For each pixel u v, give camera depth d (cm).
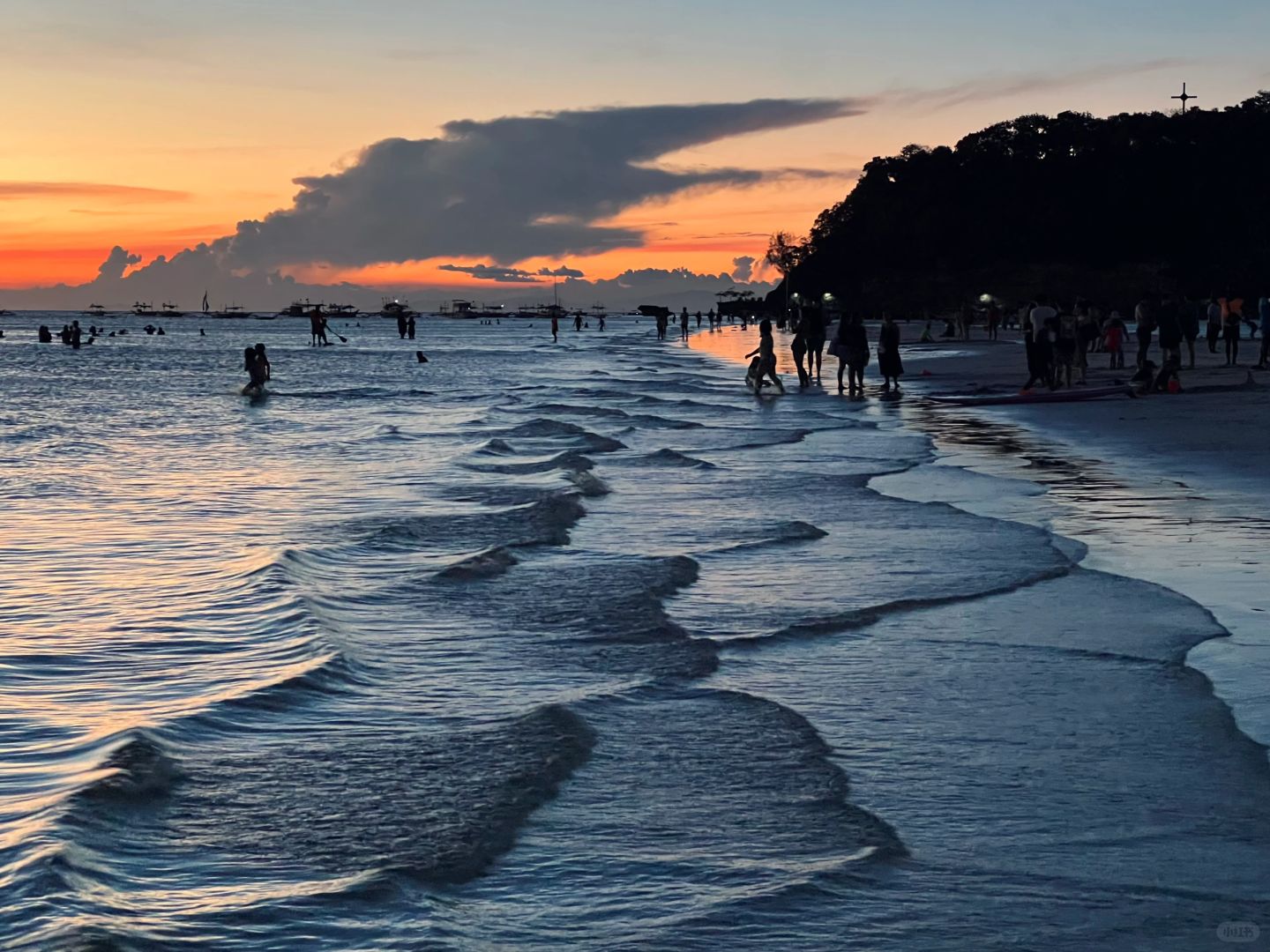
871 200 18050
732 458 1998
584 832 513
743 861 482
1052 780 570
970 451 2005
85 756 611
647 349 9288
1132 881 462
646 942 416
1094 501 1441
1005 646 817
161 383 5122
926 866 477
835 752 612
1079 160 16125
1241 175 15050
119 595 1016
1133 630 848
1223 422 2220
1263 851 489
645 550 1198
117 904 439
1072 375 3516
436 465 2033
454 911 441
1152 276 14338
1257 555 1101
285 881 464
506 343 11706
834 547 1198
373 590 1024
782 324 12150
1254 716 663
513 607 955
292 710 693
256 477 1875
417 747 624
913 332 9681
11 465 2044
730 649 823
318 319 10819
